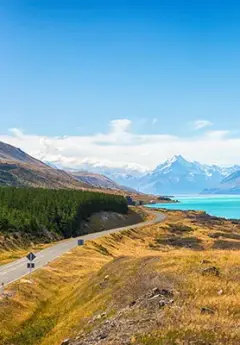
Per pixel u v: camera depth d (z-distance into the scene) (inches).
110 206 7687.0
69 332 1285.7
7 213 4736.7
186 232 6633.9
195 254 1798.7
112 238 5324.8
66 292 2171.5
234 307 1003.3
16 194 6166.3
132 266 1774.1
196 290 1187.3
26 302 1940.2
